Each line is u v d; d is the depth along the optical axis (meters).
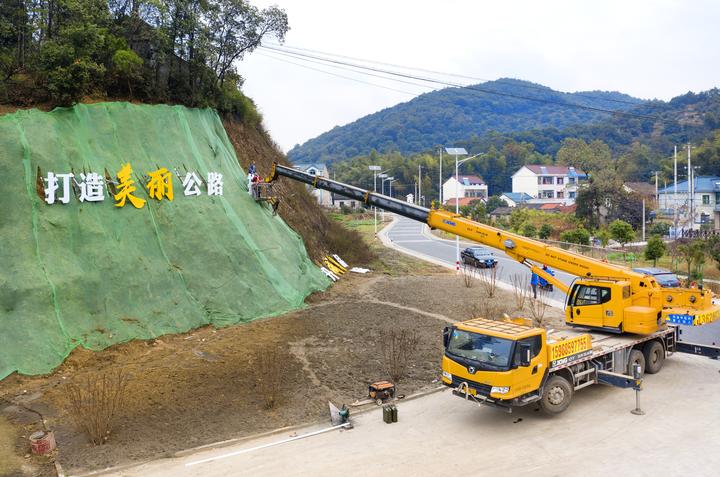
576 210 57.44
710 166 81.81
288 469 9.84
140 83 22.41
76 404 11.88
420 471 9.72
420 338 18.23
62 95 18.47
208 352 15.95
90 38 19.86
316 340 17.56
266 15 26.53
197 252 19.64
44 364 14.09
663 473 9.51
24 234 15.55
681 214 59.84
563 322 20.58
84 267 16.36
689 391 13.46
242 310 19.53
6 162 15.99
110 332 15.90
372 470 9.77
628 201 55.91
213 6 25.52
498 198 96.00
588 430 11.33
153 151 20.42
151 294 17.55
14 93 18.59
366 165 131.62
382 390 13.00
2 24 19.28
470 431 11.42
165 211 19.62
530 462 9.99
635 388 12.14
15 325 14.34
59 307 15.25
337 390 13.71
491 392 10.94
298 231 28.55
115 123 19.62
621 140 137.12
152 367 14.61
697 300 14.47
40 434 10.44
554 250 14.79
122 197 18.30
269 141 34.25
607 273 14.24
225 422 11.79
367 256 35.41
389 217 89.62
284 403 12.84
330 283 26.39
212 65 26.81
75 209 16.97
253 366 15.00
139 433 11.17
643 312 13.59
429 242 52.56
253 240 22.45
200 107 25.31
